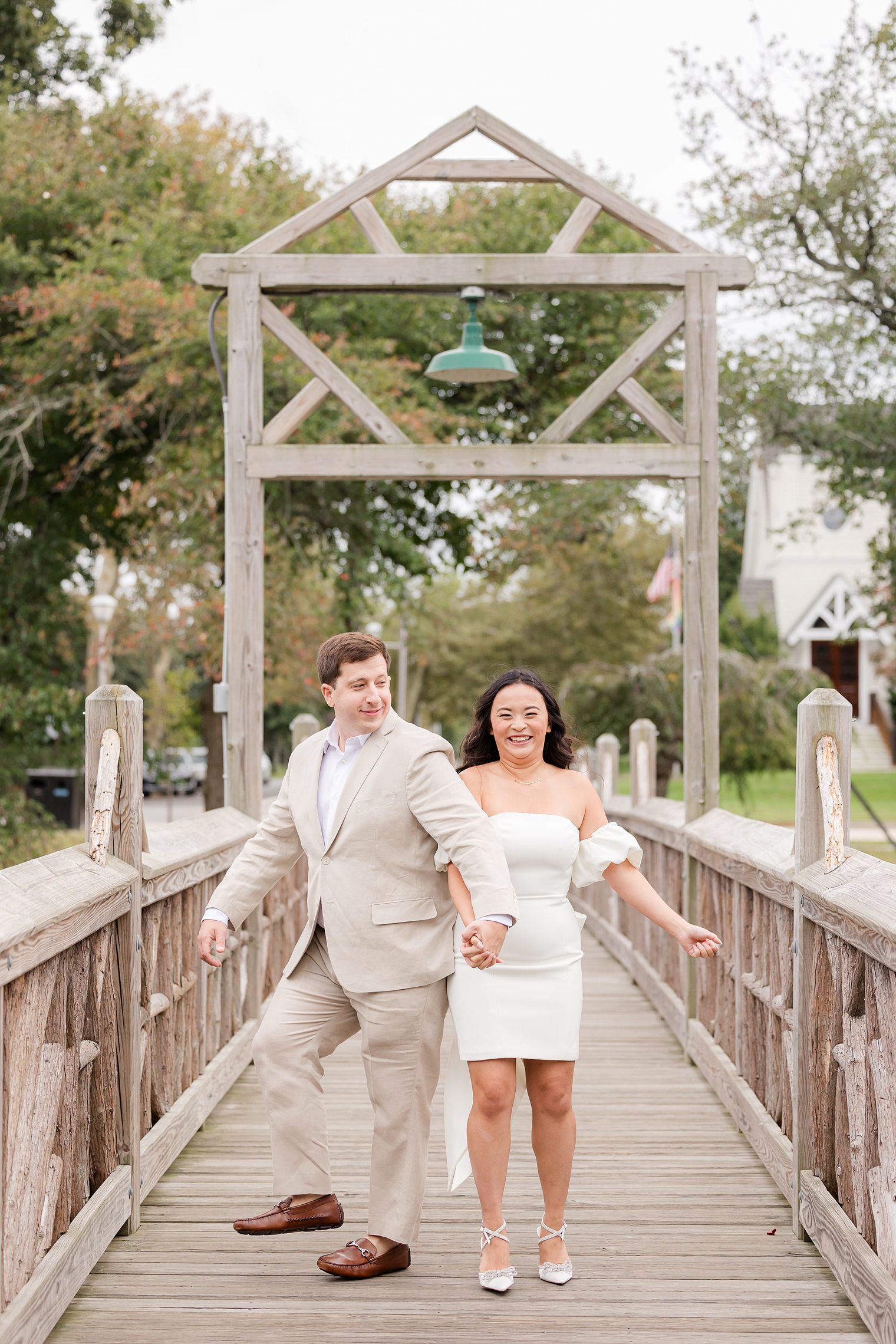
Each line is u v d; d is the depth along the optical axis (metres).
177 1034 4.35
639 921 7.94
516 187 14.29
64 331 11.93
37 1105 2.78
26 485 13.31
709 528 5.72
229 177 13.58
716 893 5.36
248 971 5.65
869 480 11.80
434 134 5.71
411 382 12.59
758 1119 4.29
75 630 15.38
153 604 14.15
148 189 13.68
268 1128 4.62
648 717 16.67
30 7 12.91
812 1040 3.54
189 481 12.28
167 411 12.71
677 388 14.56
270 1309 3.11
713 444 5.72
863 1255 2.95
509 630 30.44
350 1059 5.90
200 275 5.68
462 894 3.12
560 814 3.32
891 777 29.41
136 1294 3.19
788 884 3.82
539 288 5.81
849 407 11.70
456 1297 3.19
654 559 26.81
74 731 14.53
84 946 3.12
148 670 28.55
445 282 5.70
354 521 12.96
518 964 3.21
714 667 5.73
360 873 3.18
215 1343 2.92
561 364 14.60
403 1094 3.21
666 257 5.71
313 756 3.32
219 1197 3.89
